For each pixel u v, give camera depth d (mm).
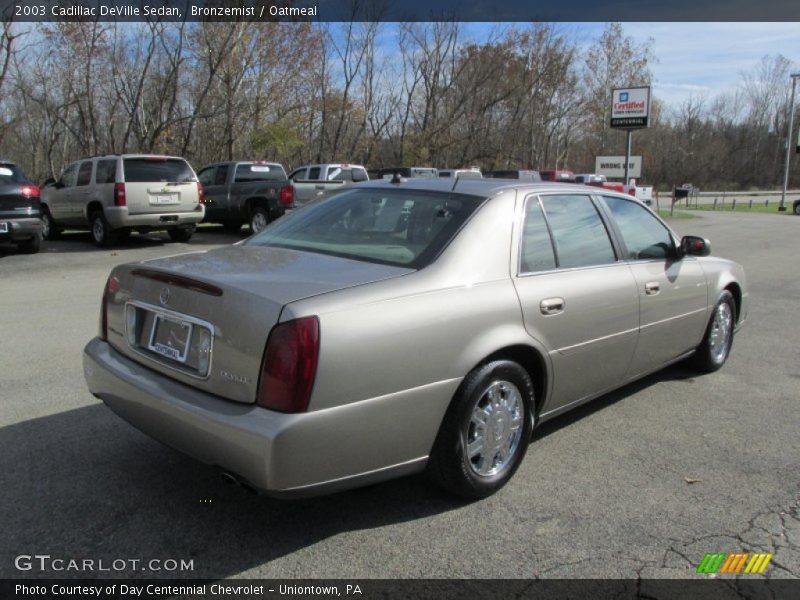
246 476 2604
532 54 44031
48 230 15211
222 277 2934
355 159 39375
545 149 48125
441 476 3191
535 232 3725
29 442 3891
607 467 3764
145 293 3195
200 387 2857
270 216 15266
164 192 13531
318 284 2865
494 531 3066
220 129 29141
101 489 3354
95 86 27547
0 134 30812
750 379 5473
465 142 43500
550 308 3564
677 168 74625
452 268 3207
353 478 2789
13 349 5875
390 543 2951
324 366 2615
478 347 3148
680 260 4945
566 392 3846
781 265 12969
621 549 2938
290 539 2967
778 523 3178
